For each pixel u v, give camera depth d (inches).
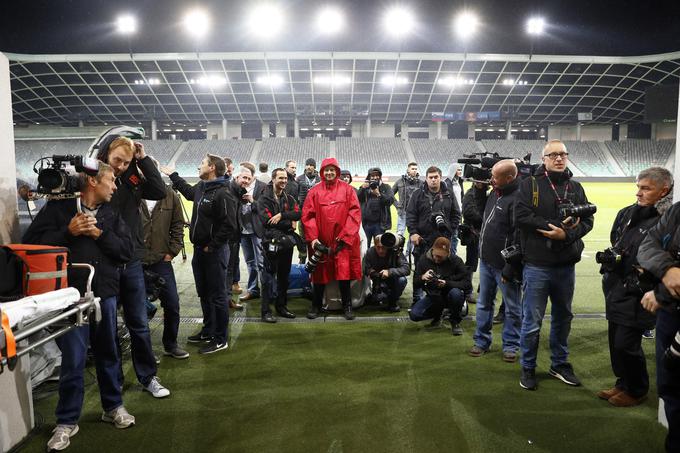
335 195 186.9
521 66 1525.6
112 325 103.1
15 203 105.4
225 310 153.7
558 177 121.1
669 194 118.7
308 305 213.0
